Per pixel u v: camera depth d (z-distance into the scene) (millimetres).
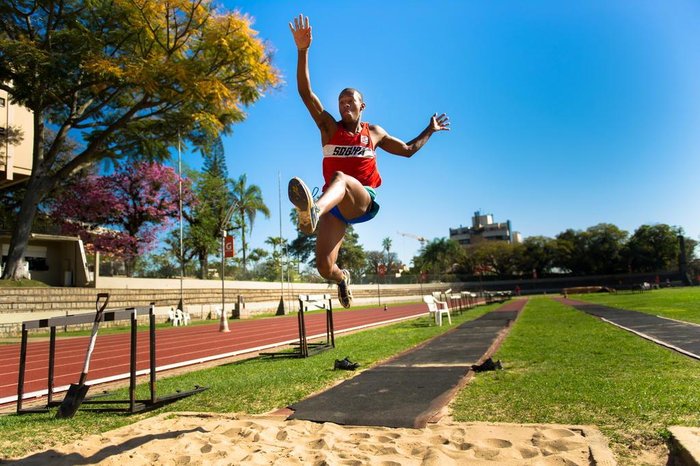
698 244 86688
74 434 4719
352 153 3209
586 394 4918
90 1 21203
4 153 27188
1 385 8742
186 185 37781
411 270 106688
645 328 11656
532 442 3639
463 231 148750
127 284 30531
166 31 23516
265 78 24719
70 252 31594
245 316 33906
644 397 4637
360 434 4102
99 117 27422
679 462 3102
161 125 27391
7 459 3982
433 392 5449
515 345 9508
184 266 36688
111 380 8531
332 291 53844
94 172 34281
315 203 2518
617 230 87625
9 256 24484
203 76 23297
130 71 21359
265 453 3680
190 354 12391
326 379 6773
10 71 20750
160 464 3605
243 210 47781
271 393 6043
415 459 3438
